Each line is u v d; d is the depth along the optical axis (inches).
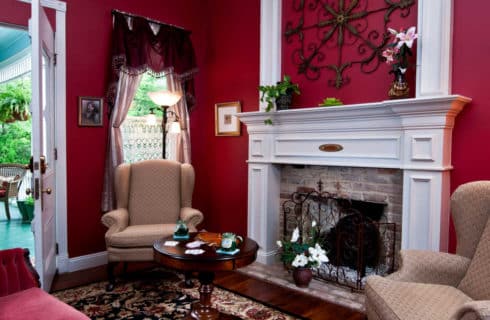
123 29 147.0
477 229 80.2
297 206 147.0
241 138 163.0
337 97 134.9
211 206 176.9
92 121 144.7
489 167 100.3
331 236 136.3
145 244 122.4
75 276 134.8
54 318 65.5
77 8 140.1
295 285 126.4
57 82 135.6
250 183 153.6
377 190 125.6
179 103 166.4
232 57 166.2
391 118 112.9
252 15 158.1
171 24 165.6
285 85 139.1
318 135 132.2
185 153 168.6
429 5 105.8
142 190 144.1
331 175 137.6
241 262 90.8
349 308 109.7
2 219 235.3
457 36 104.9
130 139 160.9
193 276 134.0
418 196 107.0
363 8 128.1
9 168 250.2
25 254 82.4
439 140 102.7
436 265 81.3
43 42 109.7
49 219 120.6
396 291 73.3
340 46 133.9
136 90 154.8
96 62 145.6
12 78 273.6
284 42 150.5
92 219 146.6
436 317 64.3
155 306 109.9
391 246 122.5
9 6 127.9
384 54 114.2
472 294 73.2
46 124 121.6
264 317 103.9
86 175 144.4
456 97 96.2
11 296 74.9
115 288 123.5
